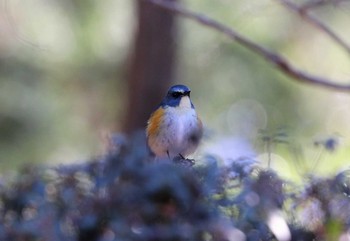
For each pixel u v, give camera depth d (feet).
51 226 18.65
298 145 34.06
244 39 30.91
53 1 41.93
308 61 45.70
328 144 21.39
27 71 45.27
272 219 18.20
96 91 46.78
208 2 42.63
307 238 18.72
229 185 18.29
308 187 18.99
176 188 17.84
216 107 46.39
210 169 18.19
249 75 45.50
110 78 46.32
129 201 18.22
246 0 42.45
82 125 47.55
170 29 45.19
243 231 18.02
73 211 18.79
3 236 19.06
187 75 46.29
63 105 46.88
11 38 41.81
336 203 18.80
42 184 19.57
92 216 18.33
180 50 45.70
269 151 20.68
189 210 18.03
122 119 46.60
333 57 45.70
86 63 44.86
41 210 18.93
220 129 46.11
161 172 17.95
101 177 18.71
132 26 45.06
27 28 40.73
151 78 45.70
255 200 18.26
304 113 46.80
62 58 44.16
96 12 43.19
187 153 27.50
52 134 47.09
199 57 45.62
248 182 18.28
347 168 21.12
